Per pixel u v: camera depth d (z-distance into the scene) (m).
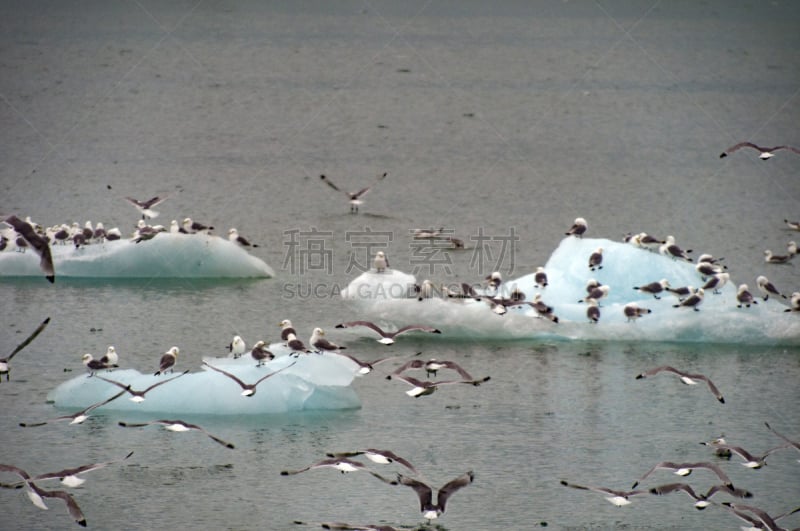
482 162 83.12
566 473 33.47
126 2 168.62
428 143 90.06
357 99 108.38
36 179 73.81
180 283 52.59
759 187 74.94
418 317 45.31
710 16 165.12
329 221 65.25
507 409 38.19
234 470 33.47
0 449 34.66
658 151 86.81
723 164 82.25
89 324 46.34
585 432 36.31
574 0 186.50
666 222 65.56
